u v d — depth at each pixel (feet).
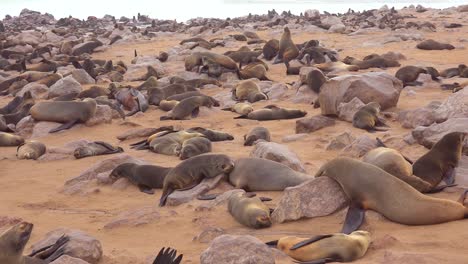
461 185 25.53
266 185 27.43
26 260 17.74
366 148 32.83
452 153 26.27
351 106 42.78
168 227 24.53
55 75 69.00
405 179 24.93
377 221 22.02
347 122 42.86
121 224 25.07
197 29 137.08
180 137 37.99
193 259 20.08
